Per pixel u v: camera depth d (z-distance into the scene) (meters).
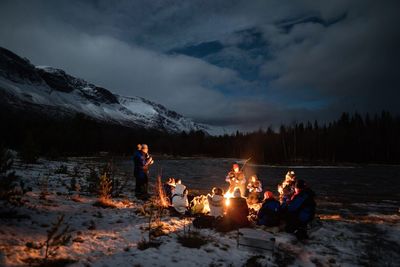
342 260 6.09
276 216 7.97
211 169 42.94
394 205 14.10
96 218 7.59
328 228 8.29
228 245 6.43
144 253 5.53
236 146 122.00
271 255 6.09
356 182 27.12
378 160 84.75
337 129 97.12
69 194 10.19
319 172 44.22
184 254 5.69
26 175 13.56
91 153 70.00
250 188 12.82
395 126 91.38
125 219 7.84
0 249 4.68
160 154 133.62
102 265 4.86
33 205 7.70
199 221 7.68
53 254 4.79
